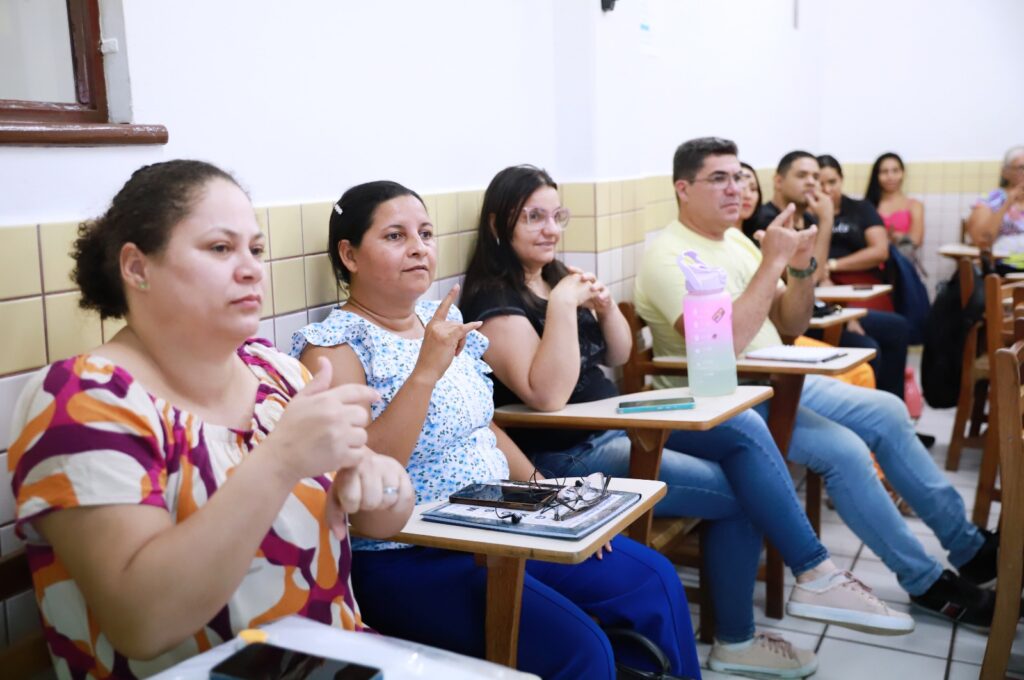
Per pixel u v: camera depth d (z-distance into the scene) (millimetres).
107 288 1099
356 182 2088
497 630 1423
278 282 1860
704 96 4090
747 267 2939
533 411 2111
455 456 1741
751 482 2217
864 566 2861
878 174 5926
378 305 1835
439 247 2361
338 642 968
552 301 2131
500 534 1361
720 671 2281
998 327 3041
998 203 5363
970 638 2412
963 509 2619
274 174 1856
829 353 2494
